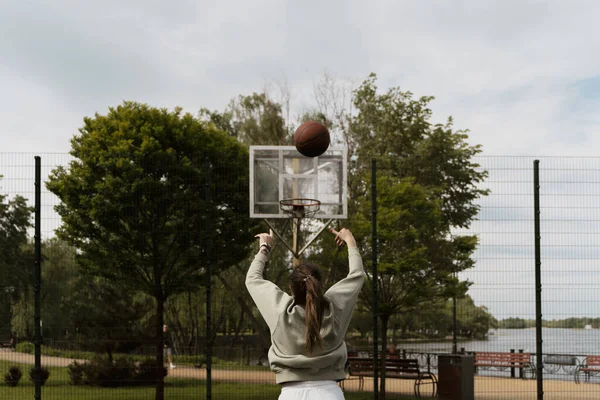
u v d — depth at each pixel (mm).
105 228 12445
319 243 14891
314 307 2508
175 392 11742
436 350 13102
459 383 11688
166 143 13688
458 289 12016
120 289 12367
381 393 11523
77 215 12586
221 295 16078
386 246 14023
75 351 11578
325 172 12039
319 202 11891
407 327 14023
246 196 12852
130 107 14570
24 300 11367
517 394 12039
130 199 12461
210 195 11766
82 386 11391
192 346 13008
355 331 17109
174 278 12562
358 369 13508
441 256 13508
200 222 12547
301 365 2506
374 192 11266
